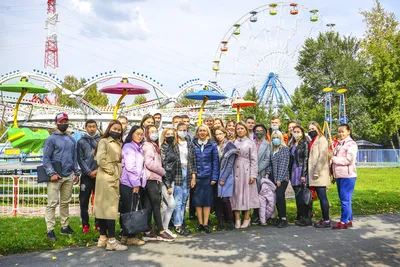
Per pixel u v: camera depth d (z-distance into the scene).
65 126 7.09
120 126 6.42
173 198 7.11
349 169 7.82
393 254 5.99
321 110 46.03
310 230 7.70
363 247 6.38
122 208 6.52
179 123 7.57
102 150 6.19
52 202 6.75
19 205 10.03
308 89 54.59
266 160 8.37
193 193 7.73
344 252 6.10
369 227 7.91
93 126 7.44
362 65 49.88
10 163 15.85
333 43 55.66
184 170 7.45
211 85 22.19
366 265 5.47
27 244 6.32
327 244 6.57
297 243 6.64
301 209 8.26
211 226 8.08
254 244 6.58
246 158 8.01
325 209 7.99
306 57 55.94
